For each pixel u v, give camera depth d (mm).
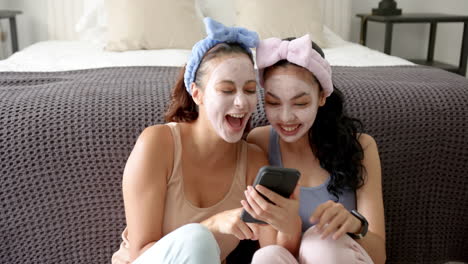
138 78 1473
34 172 1144
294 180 844
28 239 1174
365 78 1479
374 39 3182
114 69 1649
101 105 1191
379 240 1003
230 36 960
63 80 1451
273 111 1006
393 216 1257
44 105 1183
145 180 958
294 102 981
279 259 887
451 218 1276
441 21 2760
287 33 2348
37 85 1362
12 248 1177
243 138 1148
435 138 1242
